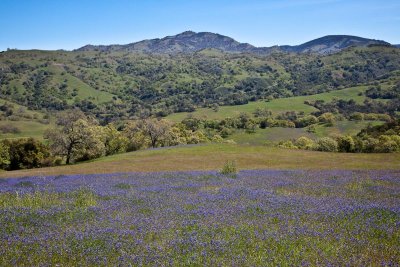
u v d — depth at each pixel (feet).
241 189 65.31
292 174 100.53
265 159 185.88
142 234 34.68
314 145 335.88
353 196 58.90
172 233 35.17
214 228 36.32
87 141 262.67
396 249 29.76
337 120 558.56
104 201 53.88
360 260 27.09
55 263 27.84
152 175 103.04
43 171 171.63
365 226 37.14
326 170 116.16
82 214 43.39
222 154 209.67
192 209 46.29
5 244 31.76
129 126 350.02
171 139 347.56
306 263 26.43
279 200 52.34
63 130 261.65
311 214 42.80
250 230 35.50
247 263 26.71
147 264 27.25
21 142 266.16
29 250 30.40
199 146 248.73
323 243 31.53
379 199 55.52
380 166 142.72
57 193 63.16
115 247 30.86
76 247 31.01
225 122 542.98
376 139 305.94
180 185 74.69
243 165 163.12
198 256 28.48
